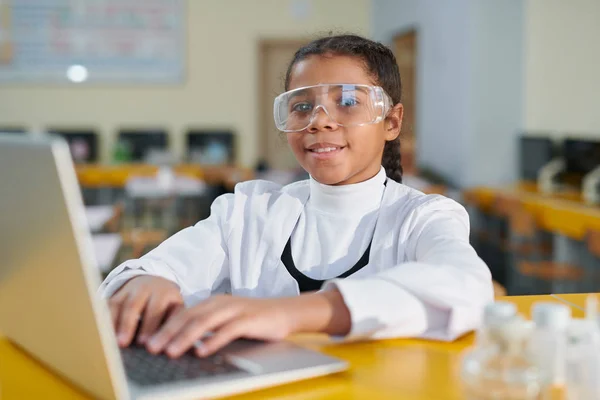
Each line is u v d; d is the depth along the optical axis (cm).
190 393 73
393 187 128
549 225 447
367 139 120
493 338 72
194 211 795
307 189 134
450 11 667
